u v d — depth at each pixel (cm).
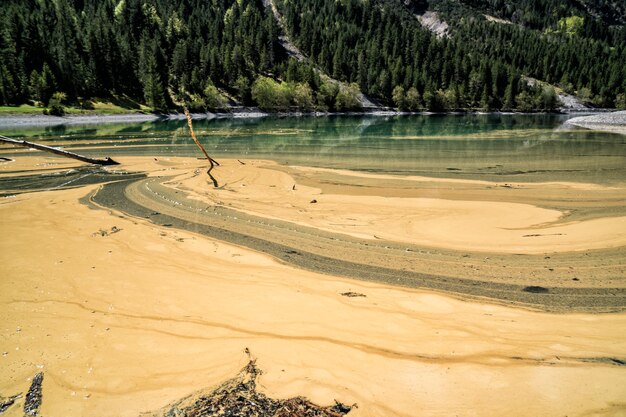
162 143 2959
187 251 909
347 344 544
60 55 7450
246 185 1589
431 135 3791
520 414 416
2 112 5962
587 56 14050
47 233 1005
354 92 10044
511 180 1703
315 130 4384
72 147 2705
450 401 436
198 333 575
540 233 1028
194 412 421
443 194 1462
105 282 738
